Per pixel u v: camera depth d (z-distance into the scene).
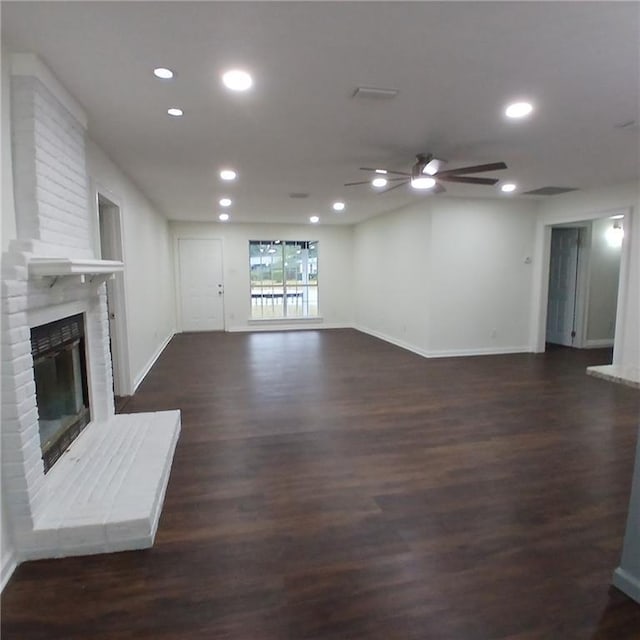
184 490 2.64
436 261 6.45
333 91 2.63
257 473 2.86
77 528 2.01
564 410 4.12
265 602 1.75
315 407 4.20
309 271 9.83
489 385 5.00
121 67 2.31
